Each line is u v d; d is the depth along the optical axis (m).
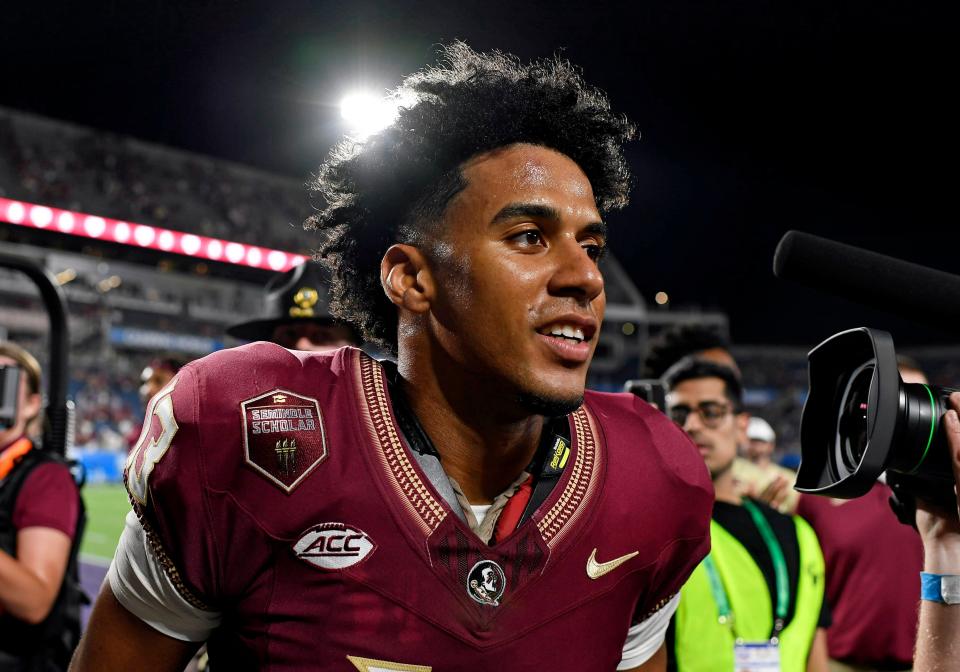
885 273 0.99
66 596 2.09
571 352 0.92
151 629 1.03
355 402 0.99
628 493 1.03
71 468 2.24
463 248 0.94
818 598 2.19
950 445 0.98
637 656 1.14
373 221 1.10
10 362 2.19
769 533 2.21
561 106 1.04
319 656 0.91
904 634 2.81
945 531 1.08
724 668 2.06
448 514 0.94
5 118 20.05
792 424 26.86
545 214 0.93
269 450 0.94
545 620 0.94
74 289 20.16
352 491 0.93
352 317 1.21
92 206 20.28
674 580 1.09
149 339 21.30
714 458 2.28
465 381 0.97
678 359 2.93
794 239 1.03
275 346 1.07
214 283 22.48
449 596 0.91
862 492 0.97
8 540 2.01
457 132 0.98
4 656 1.97
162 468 0.94
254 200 23.14
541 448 1.04
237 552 0.94
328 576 0.91
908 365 2.77
